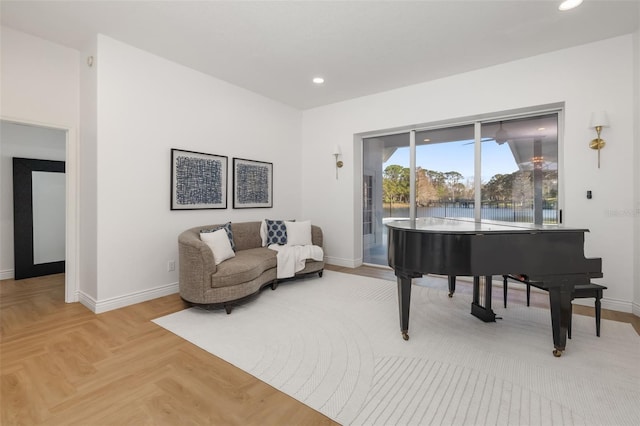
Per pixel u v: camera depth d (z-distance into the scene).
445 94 3.96
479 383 1.81
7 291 3.56
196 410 1.58
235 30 2.86
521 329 2.57
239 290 2.98
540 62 3.33
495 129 3.95
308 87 4.34
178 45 3.15
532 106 3.39
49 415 1.54
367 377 1.88
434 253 2.20
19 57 2.83
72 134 3.17
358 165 5.01
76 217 3.21
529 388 1.75
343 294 3.52
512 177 3.83
